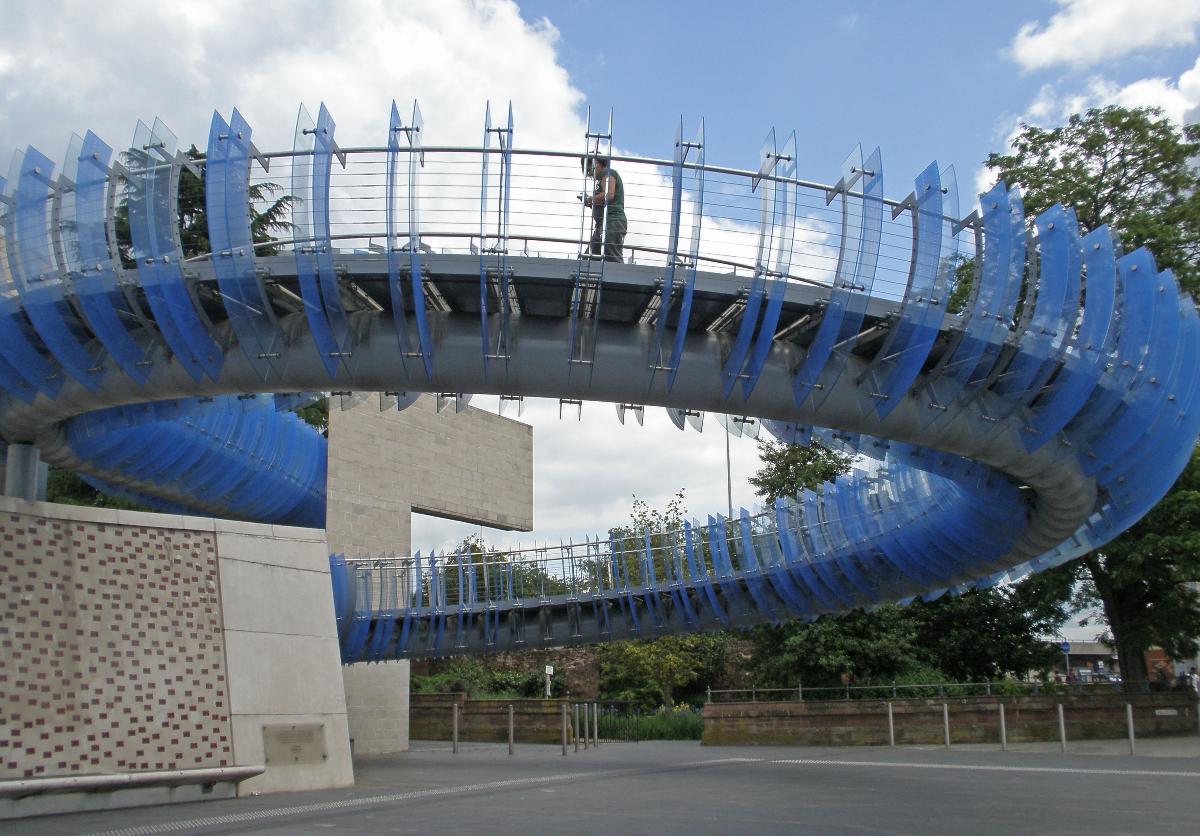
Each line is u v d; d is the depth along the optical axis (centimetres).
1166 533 2725
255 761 1420
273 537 1573
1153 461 1827
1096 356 1572
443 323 1498
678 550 2634
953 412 1605
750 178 1412
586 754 2442
